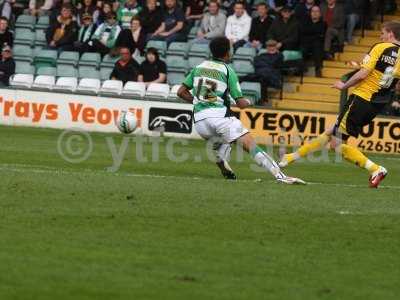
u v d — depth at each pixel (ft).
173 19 223.71
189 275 77.66
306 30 214.48
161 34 222.89
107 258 81.10
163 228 92.32
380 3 230.27
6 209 96.94
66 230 89.71
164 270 78.69
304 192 115.75
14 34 233.76
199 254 84.07
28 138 178.40
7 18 232.12
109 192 108.58
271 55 208.54
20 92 204.03
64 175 120.16
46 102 202.90
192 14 231.71
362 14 224.74
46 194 105.60
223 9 230.68
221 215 98.84
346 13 221.66
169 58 218.18
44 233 88.22
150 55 209.67
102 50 222.69
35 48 231.91
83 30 225.76
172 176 128.57
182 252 84.33
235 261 82.43
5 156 146.10
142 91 205.87
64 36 225.76
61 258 80.33
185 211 99.96
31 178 115.75
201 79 124.06
